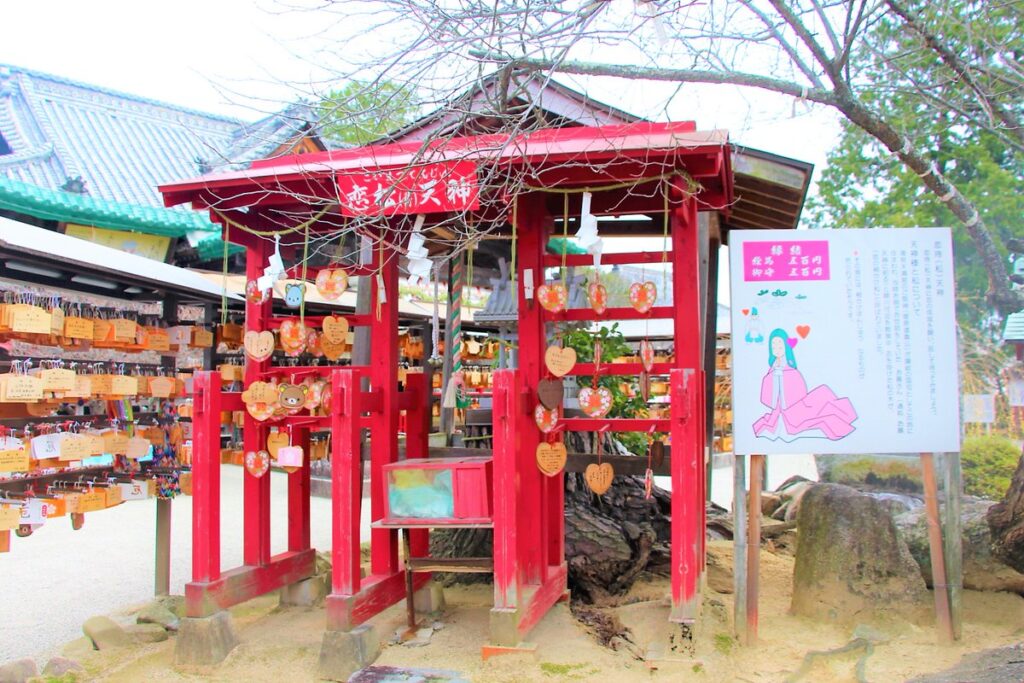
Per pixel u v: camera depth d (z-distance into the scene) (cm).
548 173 461
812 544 523
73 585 688
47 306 511
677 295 488
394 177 453
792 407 459
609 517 620
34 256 487
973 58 745
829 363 459
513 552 438
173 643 495
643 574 604
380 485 521
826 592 504
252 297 546
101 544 859
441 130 444
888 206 1355
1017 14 746
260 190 494
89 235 1173
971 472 970
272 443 513
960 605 452
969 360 1122
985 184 1180
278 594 607
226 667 449
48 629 567
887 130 548
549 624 480
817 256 462
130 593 662
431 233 610
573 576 558
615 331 801
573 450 676
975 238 626
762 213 740
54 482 538
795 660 434
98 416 547
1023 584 506
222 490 1204
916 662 426
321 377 559
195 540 475
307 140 762
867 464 1030
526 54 484
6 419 486
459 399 622
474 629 496
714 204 519
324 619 529
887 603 488
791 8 539
